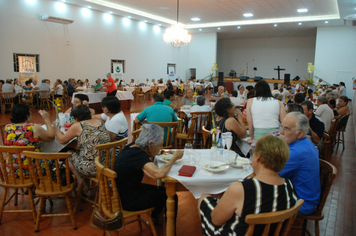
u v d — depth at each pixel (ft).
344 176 12.11
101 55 43.29
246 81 55.26
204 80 61.05
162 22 50.65
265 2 35.40
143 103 40.60
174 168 6.54
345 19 28.32
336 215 8.64
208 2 36.09
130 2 38.09
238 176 6.06
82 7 39.58
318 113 15.28
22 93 28.58
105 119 11.97
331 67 50.65
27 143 7.85
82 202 9.11
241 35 64.69
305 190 5.91
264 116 8.47
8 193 9.59
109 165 8.10
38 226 7.34
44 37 35.24
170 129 11.46
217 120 9.61
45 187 7.16
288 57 66.44
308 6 37.29
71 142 9.75
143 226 7.74
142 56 51.37
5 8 31.12
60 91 32.63
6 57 31.68
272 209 4.11
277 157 4.17
